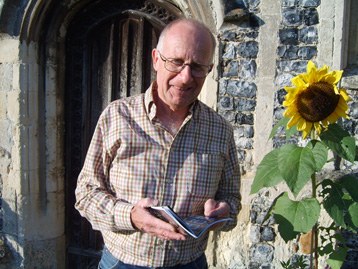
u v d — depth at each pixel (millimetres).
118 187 1612
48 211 3428
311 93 1688
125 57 3311
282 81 2707
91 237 3520
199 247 1734
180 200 1594
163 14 3184
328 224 2705
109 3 3291
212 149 1683
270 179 1824
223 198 1812
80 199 1617
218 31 2773
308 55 2656
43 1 3092
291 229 1786
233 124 2812
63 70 3428
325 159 1707
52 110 3371
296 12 2652
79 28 3383
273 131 1956
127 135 1583
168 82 1543
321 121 1771
